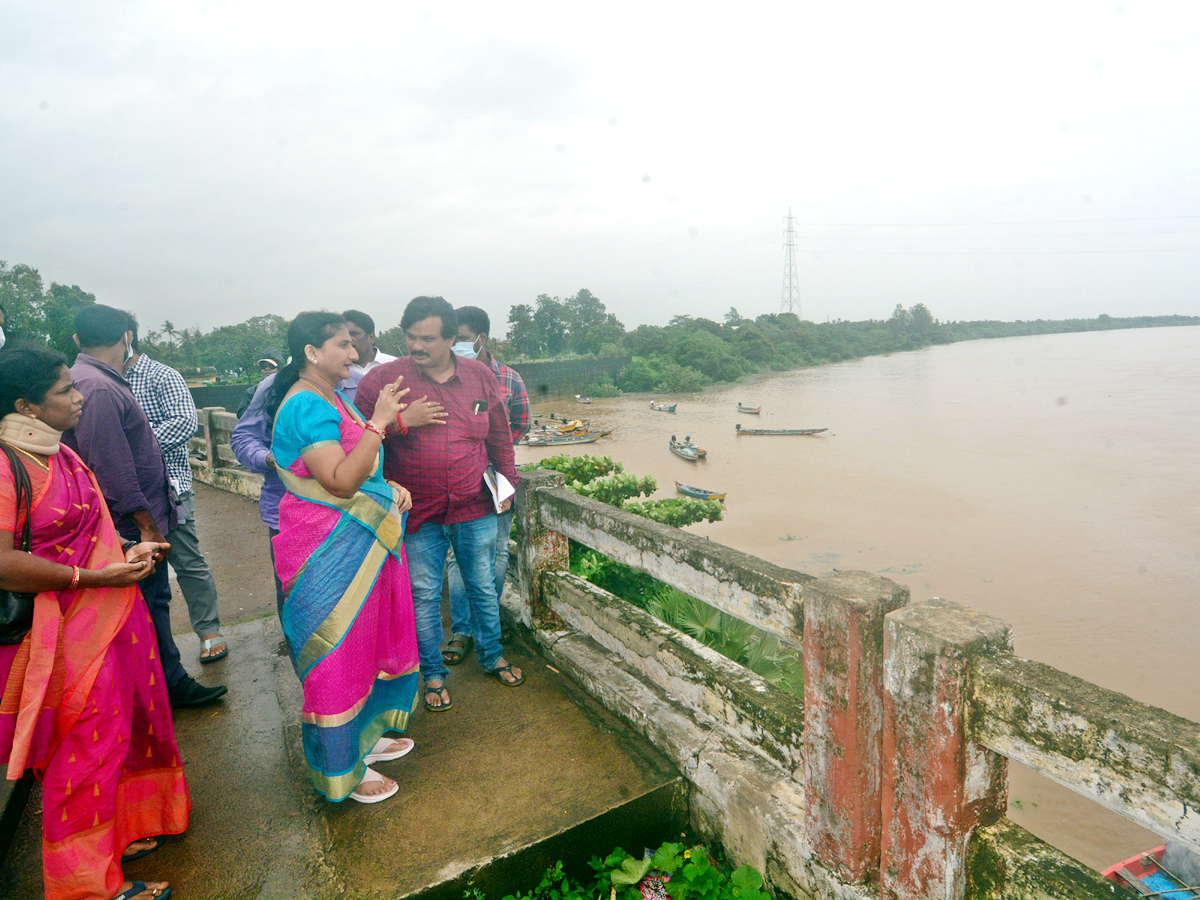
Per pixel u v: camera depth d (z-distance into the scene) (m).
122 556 2.12
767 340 118.12
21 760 1.79
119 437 2.73
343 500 2.32
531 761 2.68
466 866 2.16
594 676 3.11
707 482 35.03
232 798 2.54
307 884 2.12
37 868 2.26
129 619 2.12
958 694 1.56
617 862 2.33
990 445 45.22
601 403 76.69
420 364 2.90
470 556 3.17
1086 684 1.43
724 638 4.48
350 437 2.36
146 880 2.15
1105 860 8.65
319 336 2.31
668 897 2.23
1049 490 32.34
